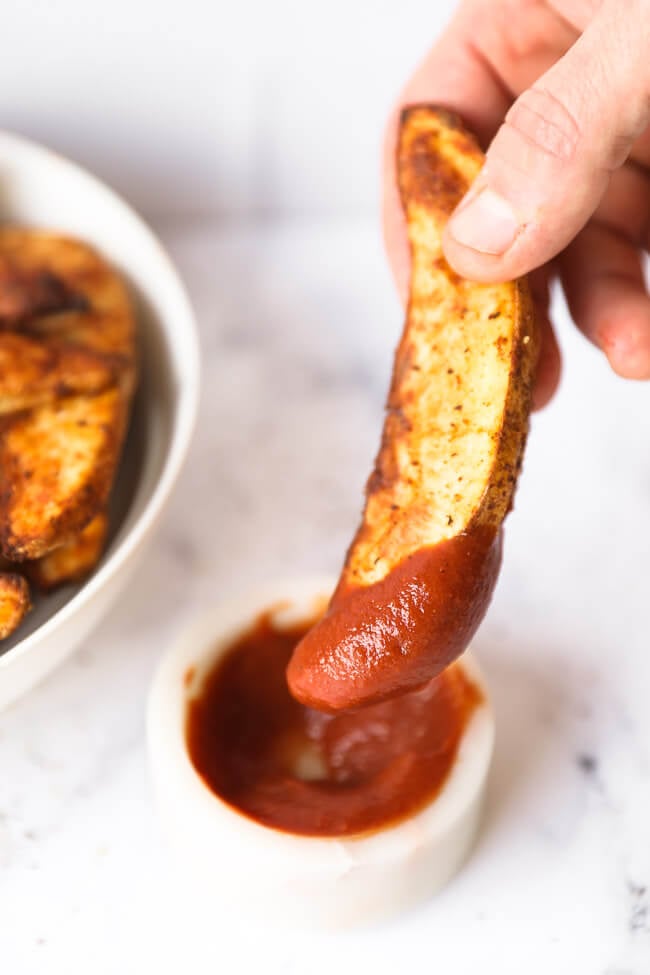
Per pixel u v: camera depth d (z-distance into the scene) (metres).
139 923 0.29
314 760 0.31
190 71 0.43
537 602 0.35
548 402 0.35
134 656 0.34
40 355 0.34
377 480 0.28
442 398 0.27
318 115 0.45
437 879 0.29
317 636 0.27
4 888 0.30
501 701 0.33
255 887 0.28
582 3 0.33
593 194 0.27
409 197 0.29
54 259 0.38
